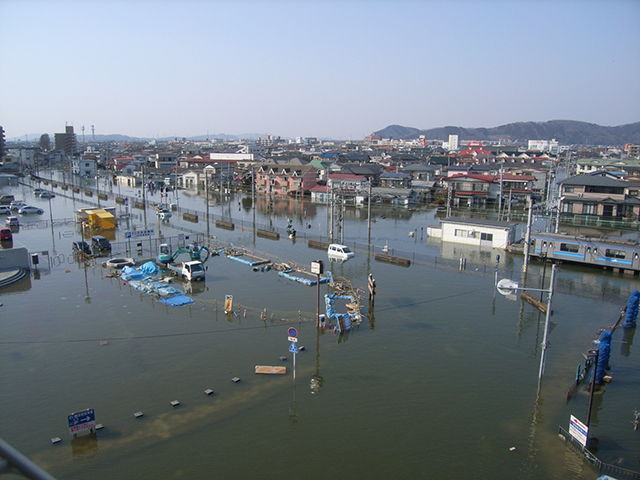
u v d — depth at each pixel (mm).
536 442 22312
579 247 52094
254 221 78812
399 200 102125
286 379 27672
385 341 33125
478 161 185250
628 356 31266
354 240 68062
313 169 121750
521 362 30188
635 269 48375
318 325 34688
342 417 24062
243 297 42344
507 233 60906
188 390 26312
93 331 34156
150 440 21922
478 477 19953
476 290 44594
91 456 20734
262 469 20203
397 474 20078
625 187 83562
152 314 37688
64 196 112750
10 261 48375
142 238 65500
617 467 20094
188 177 140250
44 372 28109
